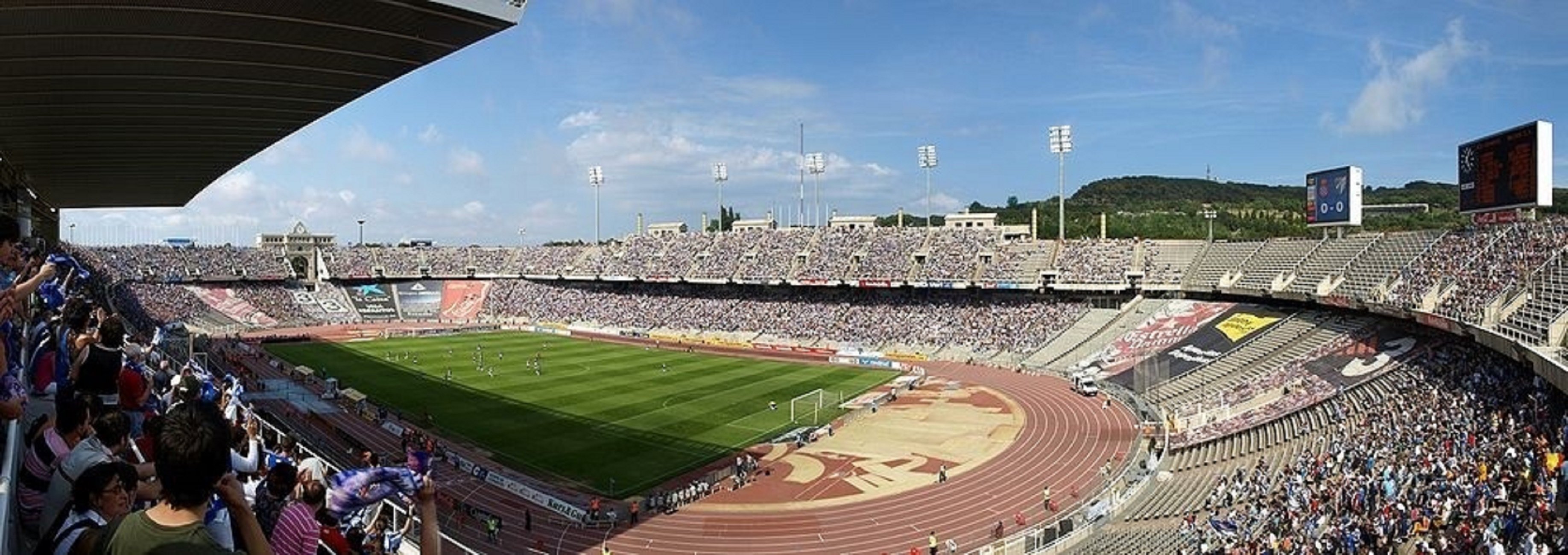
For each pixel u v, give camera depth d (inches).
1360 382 1923.0
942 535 1515.7
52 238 3417.8
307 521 335.0
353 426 2172.7
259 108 1269.7
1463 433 1379.2
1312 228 3110.2
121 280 4537.4
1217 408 2140.7
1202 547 1221.1
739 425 2299.5
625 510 1615.4
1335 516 1208.2
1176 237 5625.0
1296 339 2460.6
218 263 5064.0
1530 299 1596.9
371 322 5073.8
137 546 206.1
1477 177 1996.8
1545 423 1242.0
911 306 3946.9
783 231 4736.7
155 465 213.2
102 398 458.3
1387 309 2084.2
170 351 2295.8
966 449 2060.8
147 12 823.7
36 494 355.3
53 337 522.6
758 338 4077.3
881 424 2331.4
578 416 2385.6
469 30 900.0
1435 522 1039.6
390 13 839.7
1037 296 3693.4
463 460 1859.0
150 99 1202.0
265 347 3750.0
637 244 5305.1
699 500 1685.5
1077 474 1841.8
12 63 994.1
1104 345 3102.9
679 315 4554.6
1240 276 3009.4
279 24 868.0
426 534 316.5
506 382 2928.2
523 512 1600.6
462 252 5866.1
